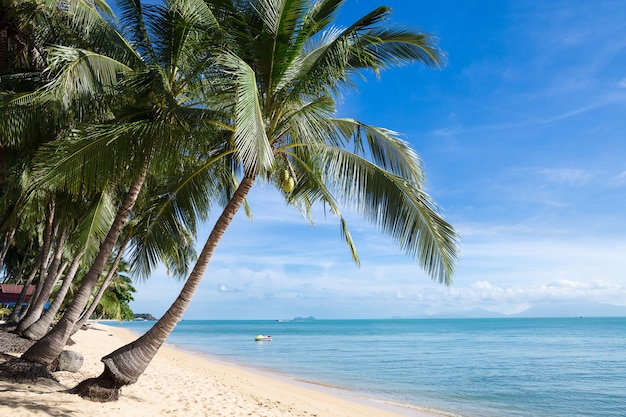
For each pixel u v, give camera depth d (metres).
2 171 9.36
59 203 13.77
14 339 12.02
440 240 6.75
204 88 8.45
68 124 9.16
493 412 15.10
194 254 14.13
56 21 9.40
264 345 49.56
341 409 13.20
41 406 6.29
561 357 35.06
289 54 6.88
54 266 14.49
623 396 18.36
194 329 124.81
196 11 6.66
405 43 7.41
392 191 7.16
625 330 93.38
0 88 9.14
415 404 15.89
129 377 6.99
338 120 8.49
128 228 12.60
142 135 7.20
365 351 41.03
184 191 9.06
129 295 47.09
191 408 8.98
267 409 10.89
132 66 8.85
